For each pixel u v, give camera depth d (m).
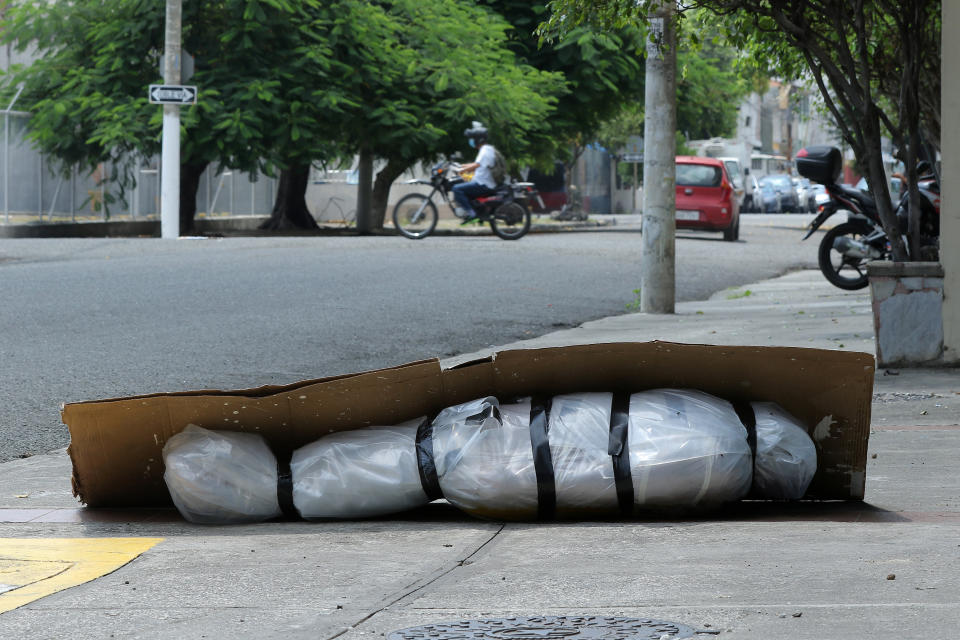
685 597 4.60
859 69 13.99
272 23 33.41
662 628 4.20
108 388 10.22
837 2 11.88
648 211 16.42
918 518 6.07
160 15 33.69
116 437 6.55
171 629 4.39
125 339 12.94
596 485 6.08
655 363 6.47
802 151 18.05
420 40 36.75
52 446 8.40
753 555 5.26
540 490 6.11
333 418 6.57
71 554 5.64
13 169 32.97
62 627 4.44
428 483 6.29
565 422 6.24
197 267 21.06
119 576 5.22
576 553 5.45
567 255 25.27
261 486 6.36
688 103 43.75
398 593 4.83
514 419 6.31
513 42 38.94
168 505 6.79
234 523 6.38
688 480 6.06
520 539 5.82
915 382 10.42
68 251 24.52
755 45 14.03
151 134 32.78
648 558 5.29
